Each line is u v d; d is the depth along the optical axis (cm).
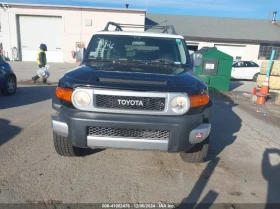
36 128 506
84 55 427
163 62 410
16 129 495
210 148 455
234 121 650
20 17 2452
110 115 295
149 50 429
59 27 2484
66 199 285
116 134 302
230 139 509
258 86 1029
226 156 424
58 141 353
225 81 1138
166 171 362
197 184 332
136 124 292
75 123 296
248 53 2544
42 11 2419
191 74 360
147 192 309
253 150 457
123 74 321
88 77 308
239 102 927
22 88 972
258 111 784
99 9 2431
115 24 523
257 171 378
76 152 374
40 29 2486
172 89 297
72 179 327
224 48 2561
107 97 294
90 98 293
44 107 681
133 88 291
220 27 2752
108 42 434
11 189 297
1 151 394
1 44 2588
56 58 2542
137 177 341
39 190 298
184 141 302
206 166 383
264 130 586
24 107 674
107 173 347
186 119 298
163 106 297
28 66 1953
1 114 598
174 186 325
